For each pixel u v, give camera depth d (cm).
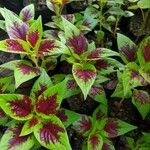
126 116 48
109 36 56
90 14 51
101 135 41
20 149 34
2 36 56
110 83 47
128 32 56
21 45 38
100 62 41
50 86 37
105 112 43
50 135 34
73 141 46
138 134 47
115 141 46
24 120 36
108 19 54
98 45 54
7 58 53
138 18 57
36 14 57
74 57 39
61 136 34
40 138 34
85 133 41
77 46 40
